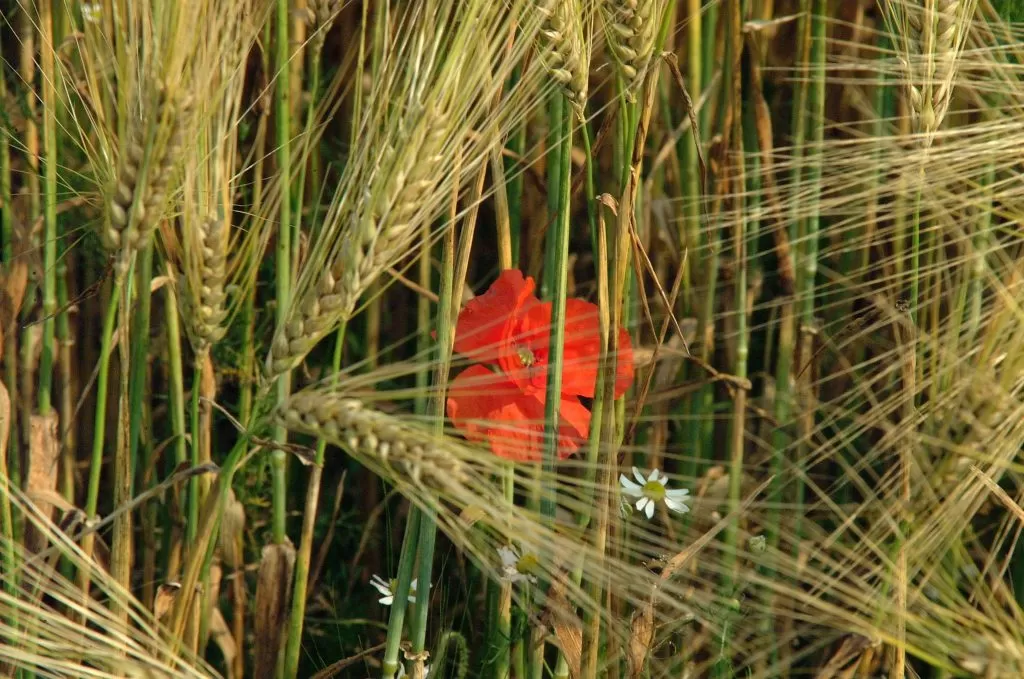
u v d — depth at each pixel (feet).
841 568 3.62
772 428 3.86
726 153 3.82
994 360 3.47
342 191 3.39
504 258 3.61
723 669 3.67
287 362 3.31
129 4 3.32
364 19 3.48
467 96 3.33
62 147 3.76
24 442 3.77
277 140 3.66
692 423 3.86
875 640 3.57
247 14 3.45
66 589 3.53
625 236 3.47
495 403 3.52
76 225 3.86
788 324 3.83
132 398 3.50
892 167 3.64
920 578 3.64
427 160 3.29
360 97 3.48
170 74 3.29
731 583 3.72
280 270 3.68
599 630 3.62
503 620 3.62
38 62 3.85
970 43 3.72
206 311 3.41
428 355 3.71
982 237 3.65
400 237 3.31
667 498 3.67
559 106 3.58
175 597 3.56
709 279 3.85
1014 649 3.43
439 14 3.35
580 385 3.57
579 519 3.57
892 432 3.58
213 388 3.73
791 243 3.77
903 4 3.55
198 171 3.39
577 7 3.39
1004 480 3.85
